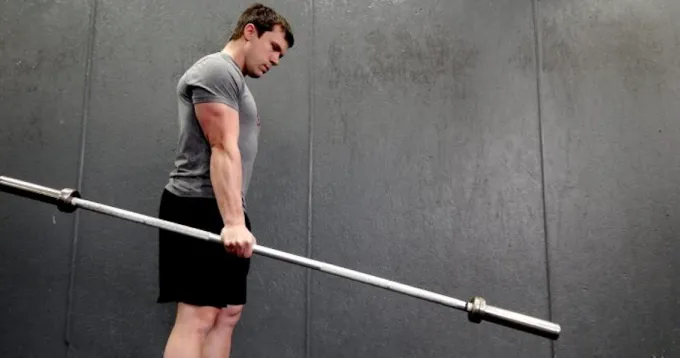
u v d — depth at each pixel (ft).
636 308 8.81
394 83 9.51
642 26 9.65
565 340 8.71
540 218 9.10
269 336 8.71
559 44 9.62
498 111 9.44
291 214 9.07
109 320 8.70
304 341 8.71
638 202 9.12
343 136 9.32
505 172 9.24
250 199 9.09
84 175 9.08
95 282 8.79
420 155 9.29
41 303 8.73
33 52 9.46
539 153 9.30
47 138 9.20
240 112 6.76
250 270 8.91
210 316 6.30
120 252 8.87
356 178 9.20
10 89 9.34
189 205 6.40
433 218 9.10
